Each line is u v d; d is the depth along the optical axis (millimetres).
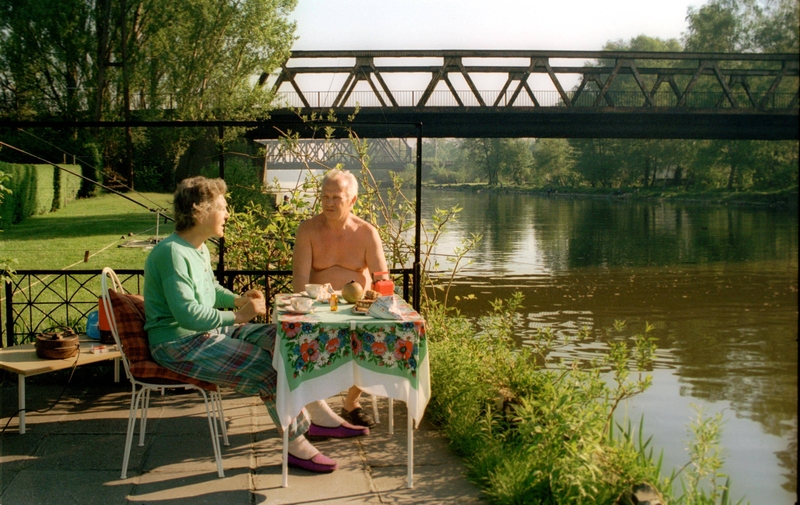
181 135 26641
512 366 4148
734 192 33438
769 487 3797
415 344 2986
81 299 8078
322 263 3861
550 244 21656
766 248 17359
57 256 12469
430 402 3914
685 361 7902
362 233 3850
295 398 2934
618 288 13867
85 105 26312
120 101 27641
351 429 3590
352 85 28562
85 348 3795
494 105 27906
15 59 25109
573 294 13109
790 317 10766
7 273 4371
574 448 2771
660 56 28422
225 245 5504
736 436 4844
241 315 3090
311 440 3553
